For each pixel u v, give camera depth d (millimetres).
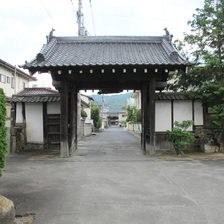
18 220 3363
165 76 8828
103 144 13523
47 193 4512
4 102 3686
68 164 7426
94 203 3979
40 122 10336
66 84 8797
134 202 4023
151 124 8836
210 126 9469
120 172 6297
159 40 10336
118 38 10328
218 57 9625
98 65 7555
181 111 9938
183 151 9680
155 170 6516
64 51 9438
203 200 4117
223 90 8375
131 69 8500
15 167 6965
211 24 9711
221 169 6562
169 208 3758
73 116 10227
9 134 9555
